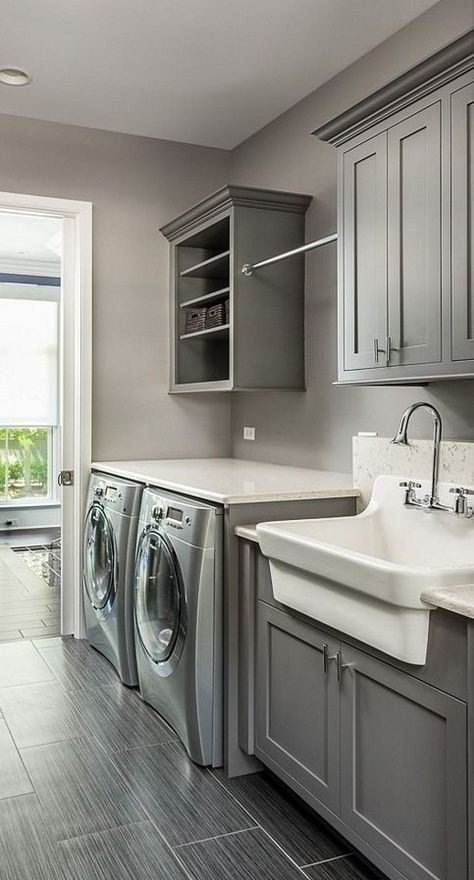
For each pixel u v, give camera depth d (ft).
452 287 6.39
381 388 9.23
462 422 7.82
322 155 10.55
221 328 11.02
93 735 8.71
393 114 7.11
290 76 10.34
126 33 9.20
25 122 11.84
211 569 7.95
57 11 8.68
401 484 7.57
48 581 16.79
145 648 9.38
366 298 7.58
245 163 12.85
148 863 6.23
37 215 12.12
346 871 6.14
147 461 12.59
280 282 10.87
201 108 11.46
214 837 6.63
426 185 6.69
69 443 12.52
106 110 11.56
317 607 6.30
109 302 12.48
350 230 7.82
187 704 8.07
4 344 21.13
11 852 6.39
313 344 10.79
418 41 8.76
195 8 8.62
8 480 20.89
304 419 11.07
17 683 10.35
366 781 5.88
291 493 8.23
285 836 6.66
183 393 12.74
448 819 4.98
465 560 6.86
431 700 5.14
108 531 10.78
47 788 7.48
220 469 10.89
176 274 12.69
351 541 7.70
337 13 8.71
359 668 5.93
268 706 7.43
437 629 5.08
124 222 12.55
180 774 7.82
